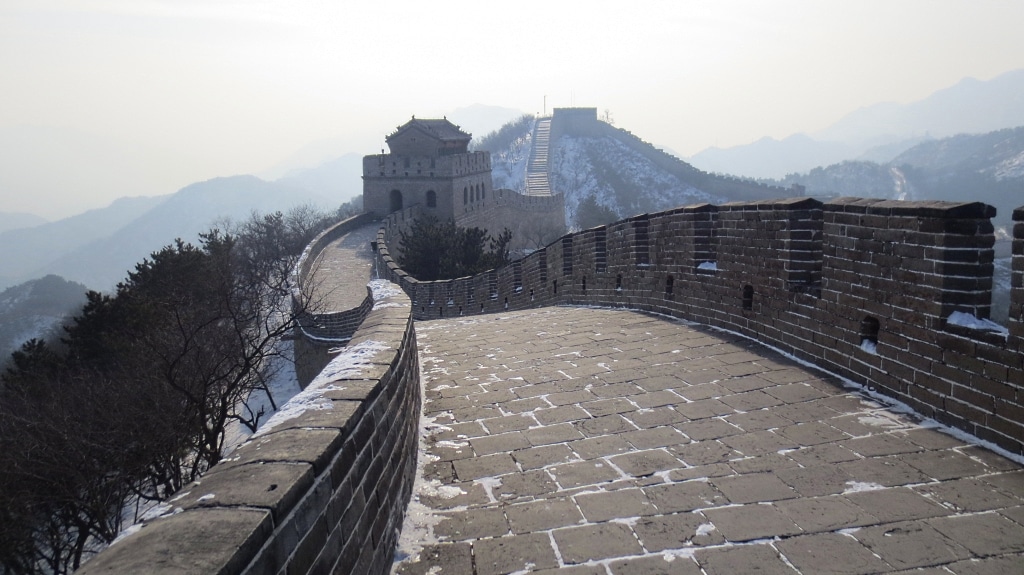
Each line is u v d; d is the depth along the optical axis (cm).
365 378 403
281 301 3762
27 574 1583
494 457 538
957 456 471
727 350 805
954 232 518
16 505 1430
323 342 2638
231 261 3666
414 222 5666
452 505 459
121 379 1925
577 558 384
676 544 392
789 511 419
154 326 2391
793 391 632
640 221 1185
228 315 2231
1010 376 465
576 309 1386
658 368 755
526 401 680
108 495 1584
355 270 4450
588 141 17138
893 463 469
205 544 212
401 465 452
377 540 363
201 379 1770
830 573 355
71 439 1538
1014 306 461
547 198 9588
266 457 281
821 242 741
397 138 7181
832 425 545
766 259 799
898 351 578
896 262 578
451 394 728
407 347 577
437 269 3897
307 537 267
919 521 396
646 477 481
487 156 7862
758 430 549
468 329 1200
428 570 382
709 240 986
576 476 491
